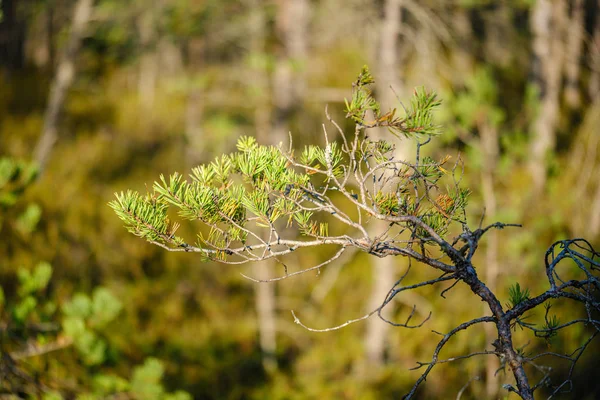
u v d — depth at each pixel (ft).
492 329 14.83
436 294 20.81
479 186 17.97
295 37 23.13
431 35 20.31
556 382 15.08
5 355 11.58
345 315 23.53
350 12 21.77
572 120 25.00
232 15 24.59
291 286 24.18
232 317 23.07
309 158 5.19
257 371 21.72
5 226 21.13
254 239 23.65
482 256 17.51
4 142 28.27
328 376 21.26
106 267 22.72
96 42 28.45
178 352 21.13
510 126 21.95
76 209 24.06
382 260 21.13
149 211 4.75
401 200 5.12
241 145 5.15
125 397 12.92
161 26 26.50
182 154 30.07
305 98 24.75
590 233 20.11
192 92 27.91
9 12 34.94
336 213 4.93
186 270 23.79
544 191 20.40
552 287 5.08
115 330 20.04
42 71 34.63
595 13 26.18
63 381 13.12
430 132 4.83
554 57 24.45
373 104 4.93
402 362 20.31
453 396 16.80
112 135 30.48
